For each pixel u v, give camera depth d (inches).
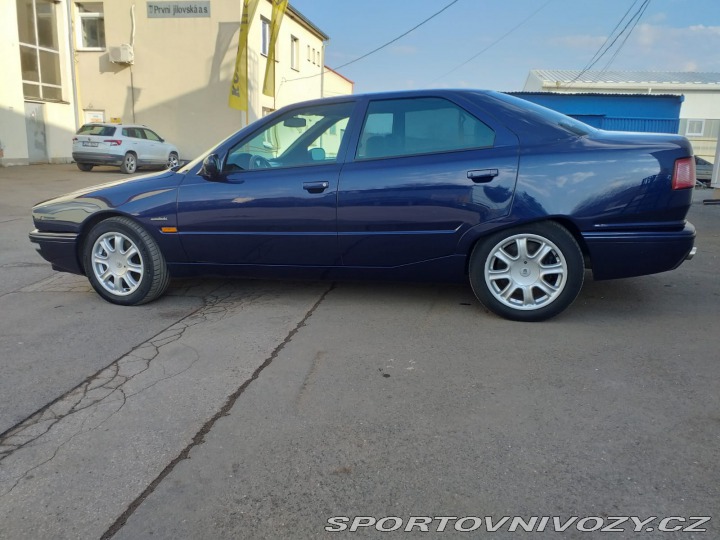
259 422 114.8
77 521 88.2
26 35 824.3
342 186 168.4
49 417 118.9
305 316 176.6
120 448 107.1
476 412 116.9
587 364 138.1
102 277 193.0
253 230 177.0
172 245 184.9
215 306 189.6
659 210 152.9
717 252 261.0
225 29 922.1
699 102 1080.2
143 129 805.9
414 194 163.6
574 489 92.8
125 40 936.3
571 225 158.6
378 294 197.3
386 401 122.1
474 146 163.8
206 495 93.4
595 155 155.0
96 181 633.0
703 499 89.8
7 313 186.9
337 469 99.3
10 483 97.6
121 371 140.2
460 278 171.9
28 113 839.1
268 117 181.5
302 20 1202.0
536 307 164.2
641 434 107.6
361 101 174.7
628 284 206.8
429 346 150.9
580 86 1107.3
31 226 358.9
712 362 138.3
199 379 134.5
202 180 182.1
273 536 84.4
